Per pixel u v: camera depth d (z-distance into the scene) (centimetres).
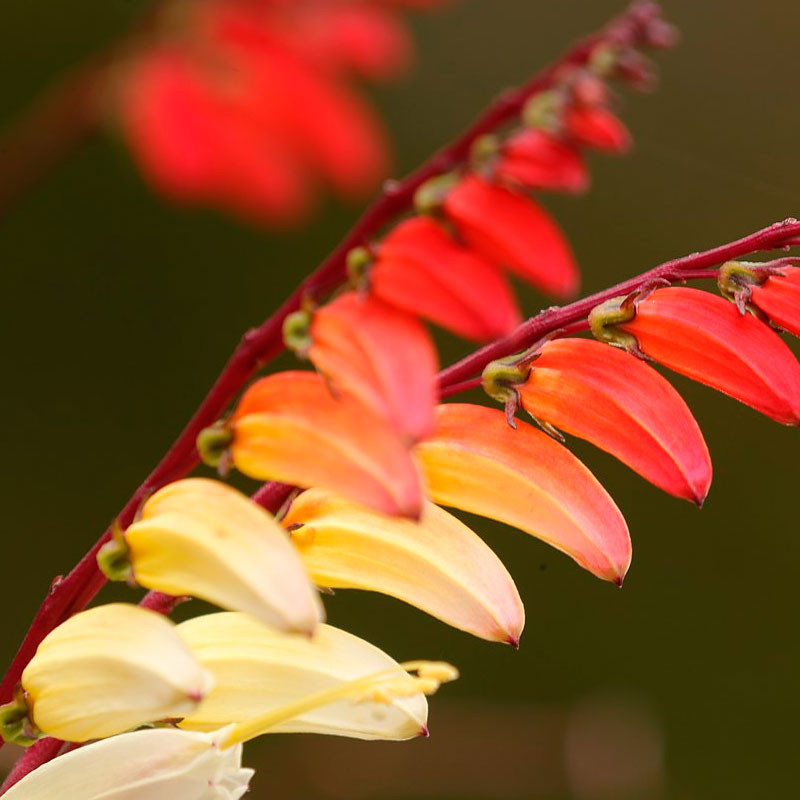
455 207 41
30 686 42
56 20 97
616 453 43
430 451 43
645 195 97
